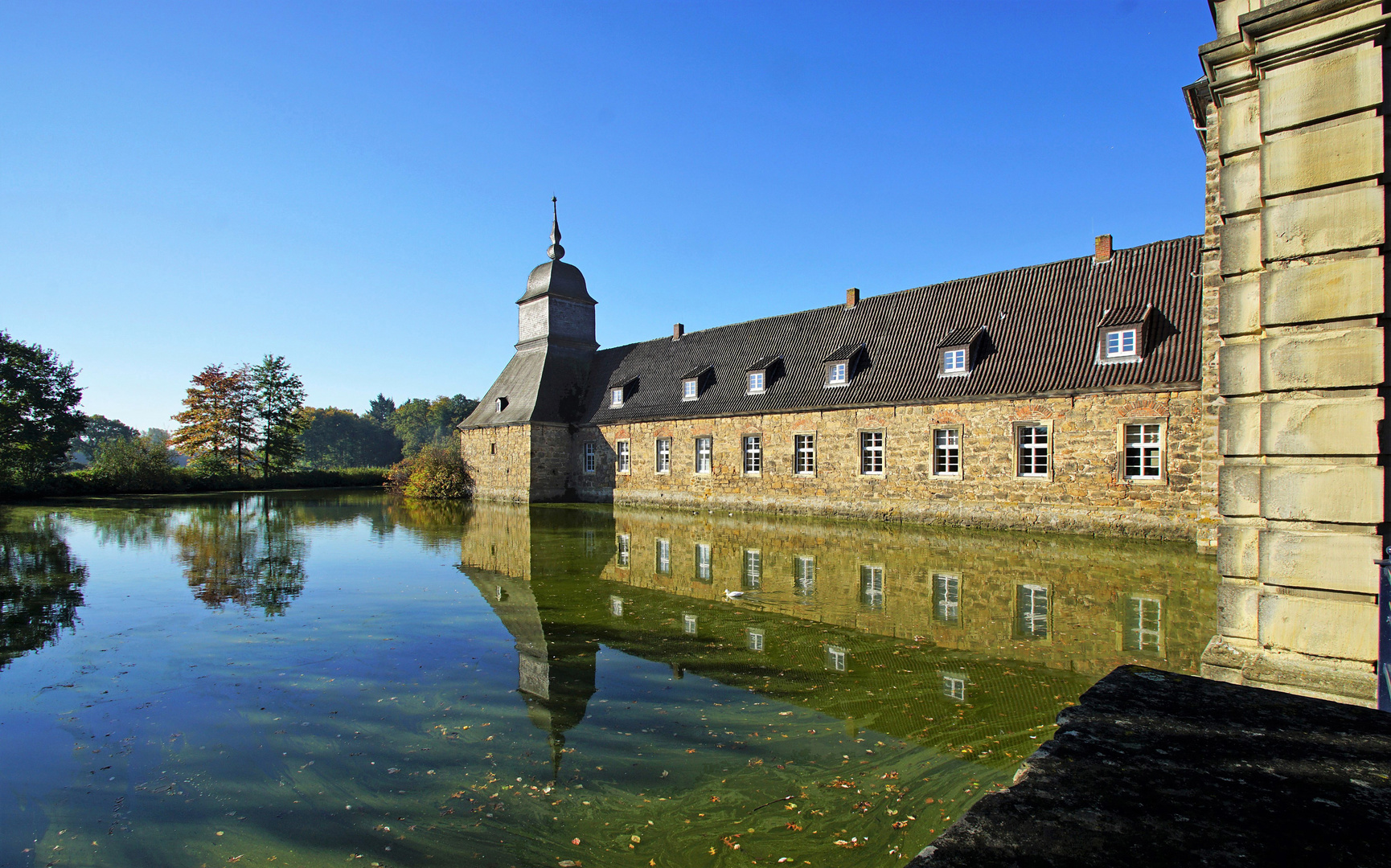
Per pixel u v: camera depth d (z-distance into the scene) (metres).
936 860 1.78
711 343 29.16
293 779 4.96
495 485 33.06
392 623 9.16
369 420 104.25
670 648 7.93
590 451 31.23
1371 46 4.42
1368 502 4.48
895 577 11.84
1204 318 13.76
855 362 22.78
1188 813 1.96
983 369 19.44
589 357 34.75
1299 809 1.98
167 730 5.82
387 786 4.85
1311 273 4.62
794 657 7.54
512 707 6.23
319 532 19.52
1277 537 4.81
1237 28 5.14
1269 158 4.77
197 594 11.06
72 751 5.44
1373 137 4.41
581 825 4.33
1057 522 17.59
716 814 4.43
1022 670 6.97
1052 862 1.75
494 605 10.12
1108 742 2.45
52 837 4.29
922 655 7.51
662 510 25.88
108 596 10.95
